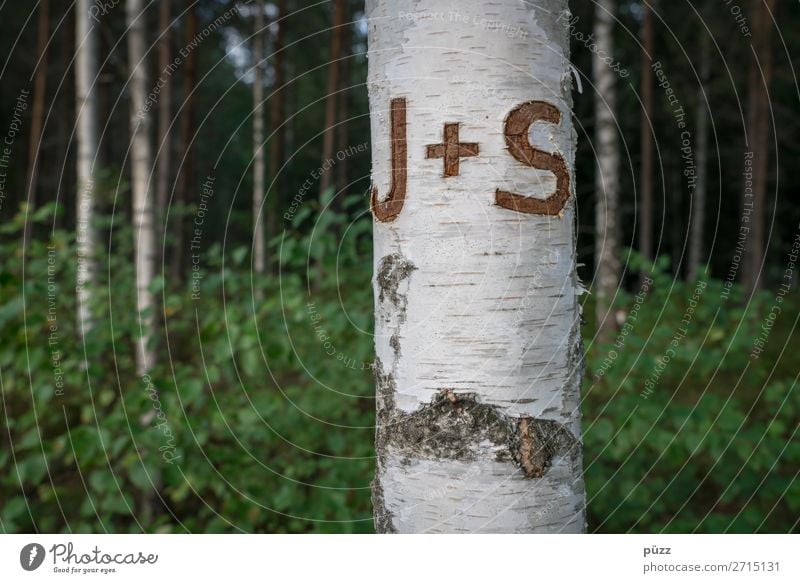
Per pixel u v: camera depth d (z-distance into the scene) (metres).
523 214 1.13
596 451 2.85
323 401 3.13
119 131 11.58
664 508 2.71
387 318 1.21
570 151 1.21
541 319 1.15
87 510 2.64
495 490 1.13
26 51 11.79
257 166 8.48
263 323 3.08
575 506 1.19
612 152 6.02
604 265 5.75
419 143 1.15
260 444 3.18
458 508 1.14
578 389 1.21
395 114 1.17
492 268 1.12
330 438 2.92
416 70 1.15
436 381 1.14
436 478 1.15
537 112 1.14
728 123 11.58
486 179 1.12
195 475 2.79
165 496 3.25
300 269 2.99
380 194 1.22
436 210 1.14
